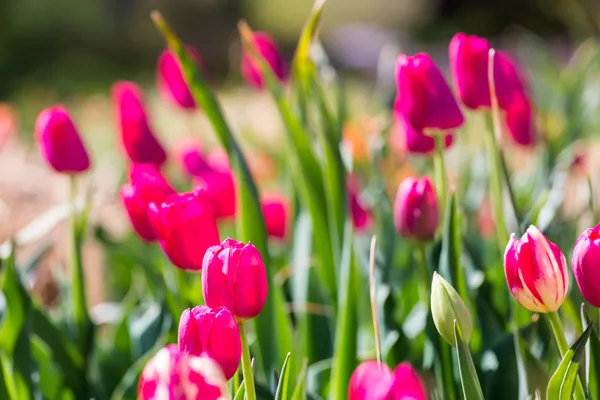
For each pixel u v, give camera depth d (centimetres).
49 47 1162
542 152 214
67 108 692
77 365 166
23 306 158
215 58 1239
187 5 1256
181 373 121
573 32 399
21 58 1115
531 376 144
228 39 1254
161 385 121
